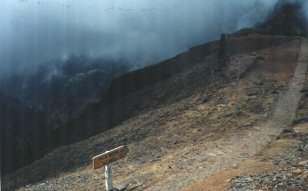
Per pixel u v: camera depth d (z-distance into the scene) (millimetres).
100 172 28328
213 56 81562
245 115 38250
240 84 50500
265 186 15633
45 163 51094
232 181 17625
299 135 27328
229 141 28719
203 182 19062
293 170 17031
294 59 62812
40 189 26734
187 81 68188
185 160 24672
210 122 38406
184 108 47531
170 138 36312
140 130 45062
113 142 45094
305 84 48031
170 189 19031
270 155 22781
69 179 28453
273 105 39938
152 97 74625
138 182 21375
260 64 60438
